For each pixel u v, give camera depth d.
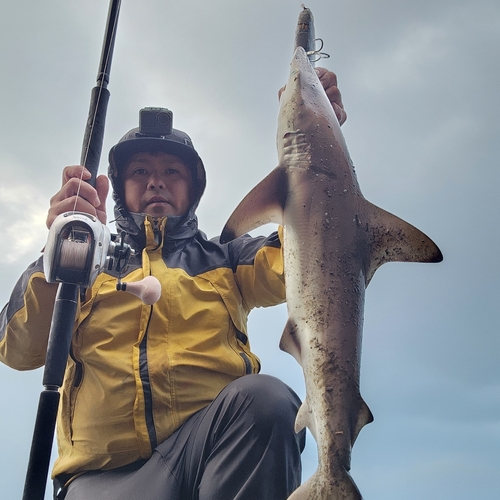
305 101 0.99
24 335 1.11
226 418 0.95
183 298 1.13
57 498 1.05
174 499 0.96
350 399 0.79
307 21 1.13
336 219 0.90
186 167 1.37
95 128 1.17
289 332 0.87
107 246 0.98
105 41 1.24
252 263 1.20
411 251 0.90
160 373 1.04
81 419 1.05
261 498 0.87
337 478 0.73
